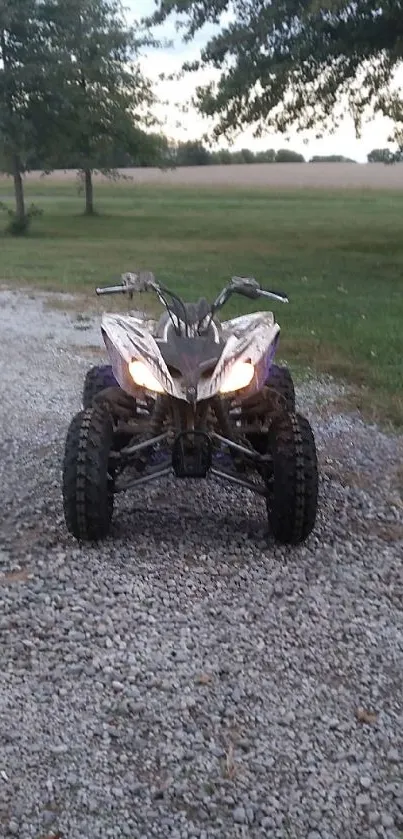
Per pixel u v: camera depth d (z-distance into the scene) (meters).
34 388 8.38
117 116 35.75
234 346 5.21
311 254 22.62
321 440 6.99
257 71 21.64
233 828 3.59
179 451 5.14
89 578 4.99
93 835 3.55
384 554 5.28
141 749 3.89
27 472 6.36
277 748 3.90
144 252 23.38
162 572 5.05
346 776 3.79
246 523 5.61
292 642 4.51
